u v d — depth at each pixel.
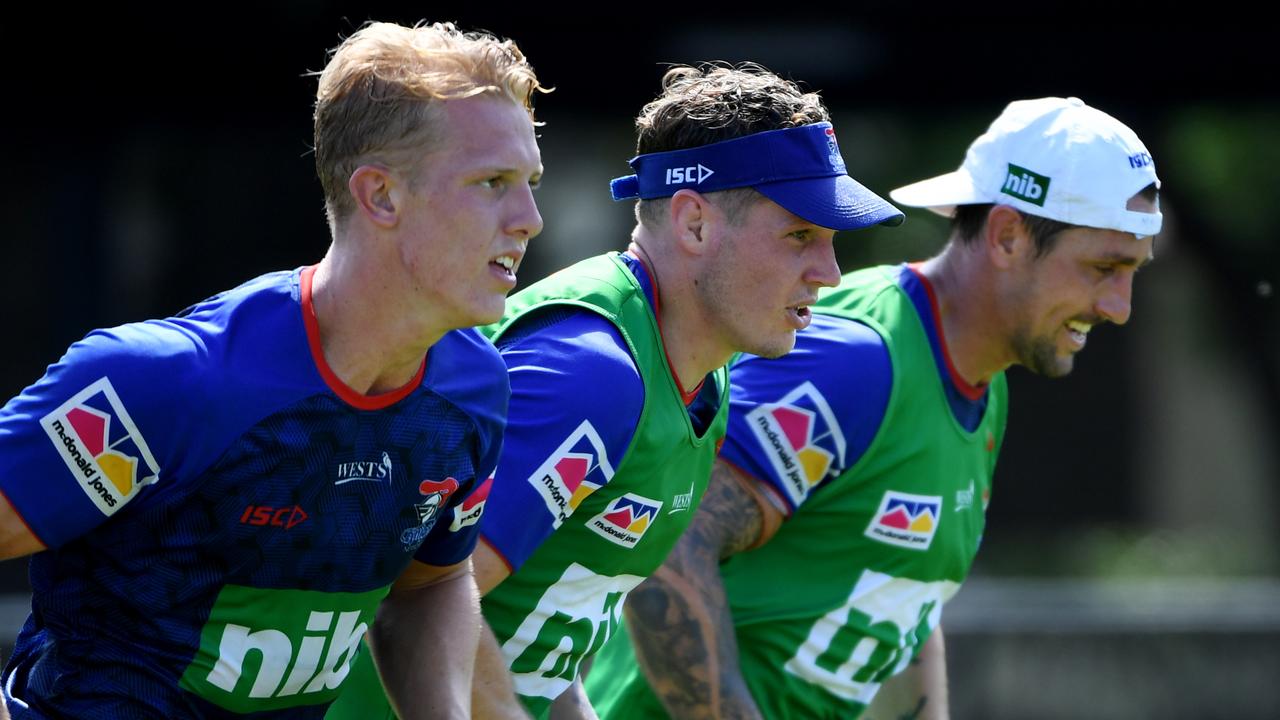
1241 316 58.97
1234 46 37.72
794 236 9.60
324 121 7.50
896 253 55.62
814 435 11.28
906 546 11.81
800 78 37.97
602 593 9.94
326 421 7.49
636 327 9.62
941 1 36.97
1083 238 11.55
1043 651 24.12
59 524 7.23
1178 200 57.53
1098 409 62.12
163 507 7.36
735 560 11.86
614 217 59.91
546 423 9.07
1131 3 36.88
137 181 48.47
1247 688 24.25
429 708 8.52
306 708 8.27
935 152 55.81
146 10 36.94
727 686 11.03
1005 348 12.02
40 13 36.59
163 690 7.61
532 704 9.90
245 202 51.16
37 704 7.74
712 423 10.17
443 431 7.92
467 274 7.35
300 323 7.48
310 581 7.70
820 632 11.84
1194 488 61.94
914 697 13.12
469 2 36.66
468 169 7.27
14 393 45.31
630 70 37.81
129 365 7.14
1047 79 38.53
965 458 12.12
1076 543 58.22
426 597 8.69
